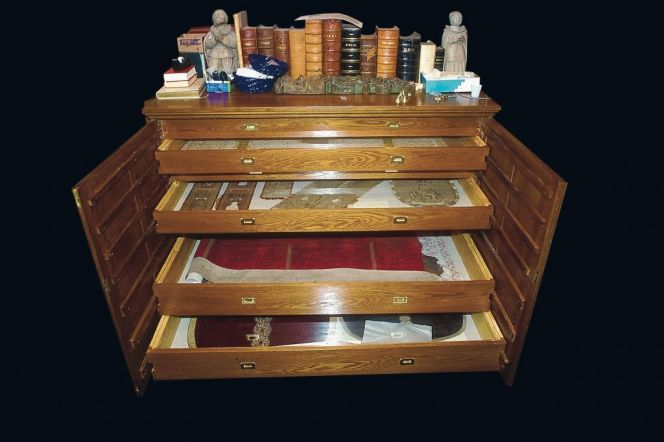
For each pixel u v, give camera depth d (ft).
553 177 7.96
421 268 11.29
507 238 9.98
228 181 11.69
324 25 10.82
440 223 10.34
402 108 10.02
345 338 11.01
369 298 10.20
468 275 11.08
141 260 9.96
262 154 10.09
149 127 10.10
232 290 10.00
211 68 11.02
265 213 10.07
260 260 11.60
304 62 11.23
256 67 10.71
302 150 10.11
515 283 9.64
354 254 11.85
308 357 9.90
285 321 11.53
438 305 10.35
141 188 9.84
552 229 8.21
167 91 10.42
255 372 10.06
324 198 10.86
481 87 10.75
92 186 7.88
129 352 9.29
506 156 9.77
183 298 10.07
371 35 11.30
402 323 11.38
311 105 9.98
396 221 10.25
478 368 10.27
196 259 11.50
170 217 10.00
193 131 10.41
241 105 10.00
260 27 11.07
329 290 10.08
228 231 10.21
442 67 11.12
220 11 10.66
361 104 10.03
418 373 10.29
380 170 10.39
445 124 10.51
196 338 11.01
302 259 11.65
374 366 10.12
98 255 8.08
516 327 9.55
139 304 9.80
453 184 11.60
